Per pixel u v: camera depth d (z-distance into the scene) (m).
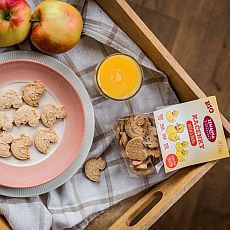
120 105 1.02
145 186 1.02
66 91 1.00
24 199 0.98
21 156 0.98
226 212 1.33
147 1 1.30
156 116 0.98
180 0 1.32
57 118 1.00
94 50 1.02
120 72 0.99
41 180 0.98
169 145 0.97
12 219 0.96
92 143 1.02
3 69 0.98
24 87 0.99
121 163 1.02
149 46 0.98
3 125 0.98
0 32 0.92
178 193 0.95
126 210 1.02
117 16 0.99
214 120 0.97
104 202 1.01
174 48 1.32
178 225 1.31
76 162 0.99
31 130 0.99
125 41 1.01
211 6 1.33
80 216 0.99
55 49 0.97
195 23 1.32
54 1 0.94
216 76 1.33
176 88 1.02
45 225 0.97
